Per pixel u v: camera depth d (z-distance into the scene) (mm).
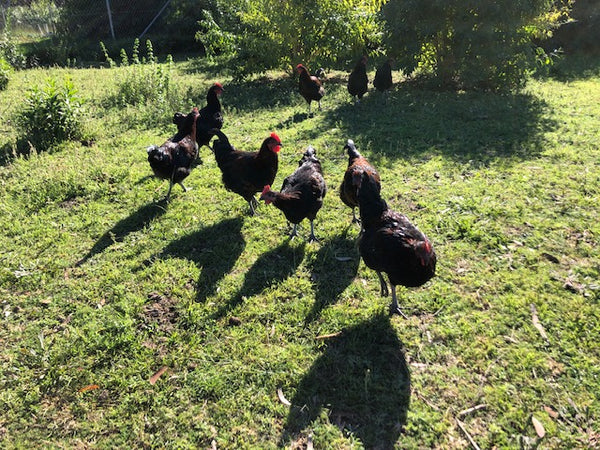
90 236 5219
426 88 11078
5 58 14820
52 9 19984
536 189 5559
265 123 8773
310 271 4473
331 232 5078
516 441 2779
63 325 3928
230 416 3055
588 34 13609
